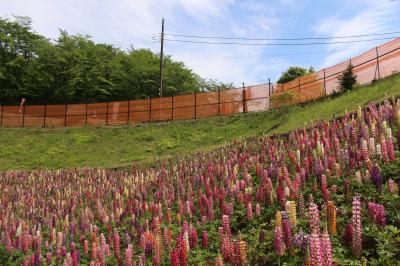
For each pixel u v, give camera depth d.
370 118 12.27
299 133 16.81
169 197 13.57
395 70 24.55
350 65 27.41
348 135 11.60
